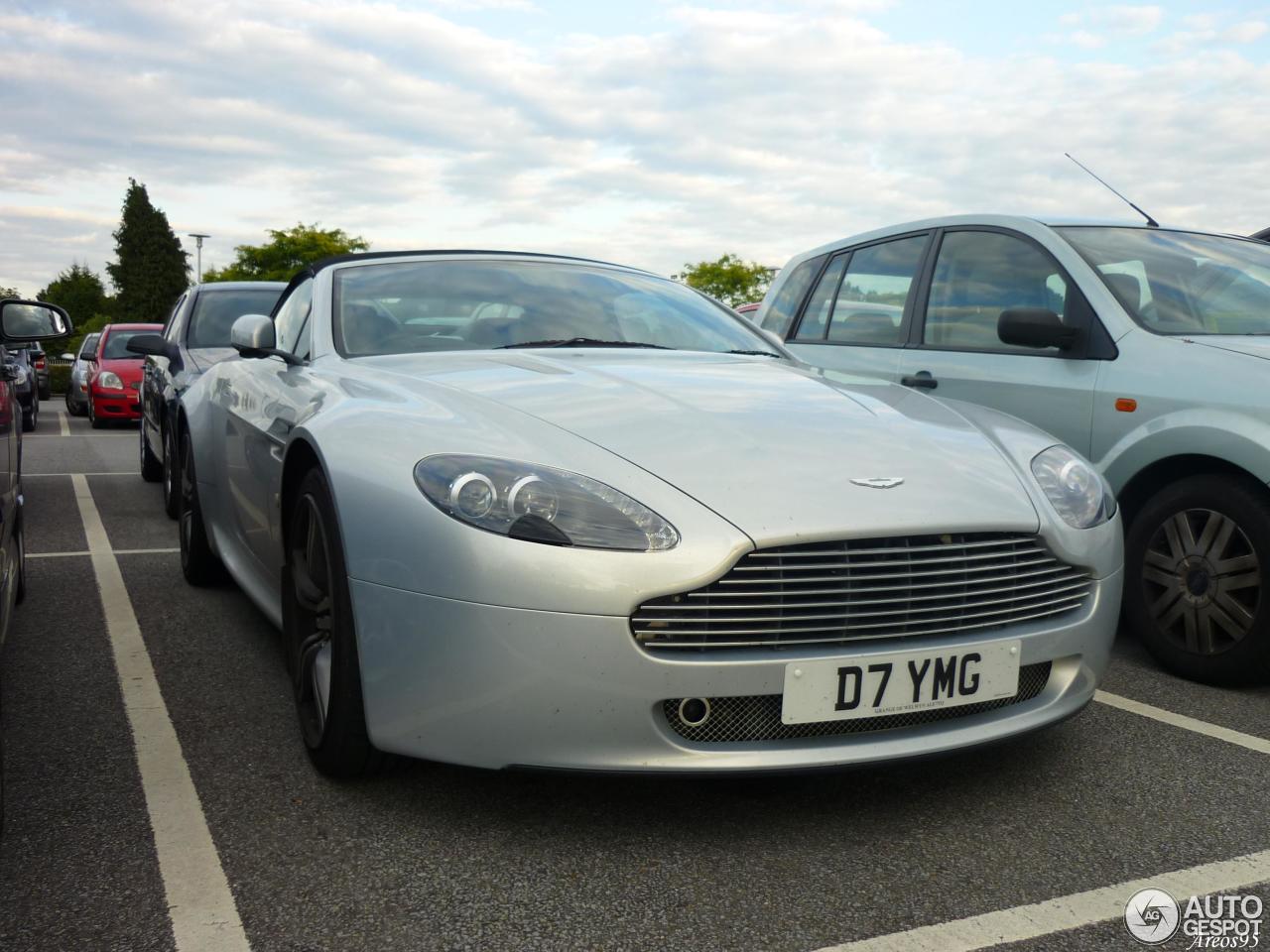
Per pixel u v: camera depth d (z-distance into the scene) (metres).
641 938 1.71
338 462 2.20
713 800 2.24
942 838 2.08
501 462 2.04
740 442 2.20
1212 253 4.02
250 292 6.70
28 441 11.18
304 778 2.33
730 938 1.72
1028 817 2.18
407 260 3.49
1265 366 3.11
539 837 2.06
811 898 1.84
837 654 1.98
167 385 5.55
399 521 2.03
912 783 2.35
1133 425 3.33
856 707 1.99
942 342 4.12
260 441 2.98
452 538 1.95
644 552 1.91
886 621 2.03
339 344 3.03
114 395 13.02
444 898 1.83
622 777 2.04
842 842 2.06
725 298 48.28
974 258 4.16
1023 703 2.23
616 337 3.21
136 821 2.11
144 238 78.19
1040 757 2.52
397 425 2.25
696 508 1.98
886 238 4.67
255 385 3.29
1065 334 3.57
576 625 1.89
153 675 3.06
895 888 1.89
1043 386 3.63
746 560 1.94
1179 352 3.30
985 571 2.13
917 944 1.70
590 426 2.21
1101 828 2.14
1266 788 2.35
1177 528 3.21
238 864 1.94
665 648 1.93
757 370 2.90
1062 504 2.32
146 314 78.44
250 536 3.19
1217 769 2.46
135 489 7.24
